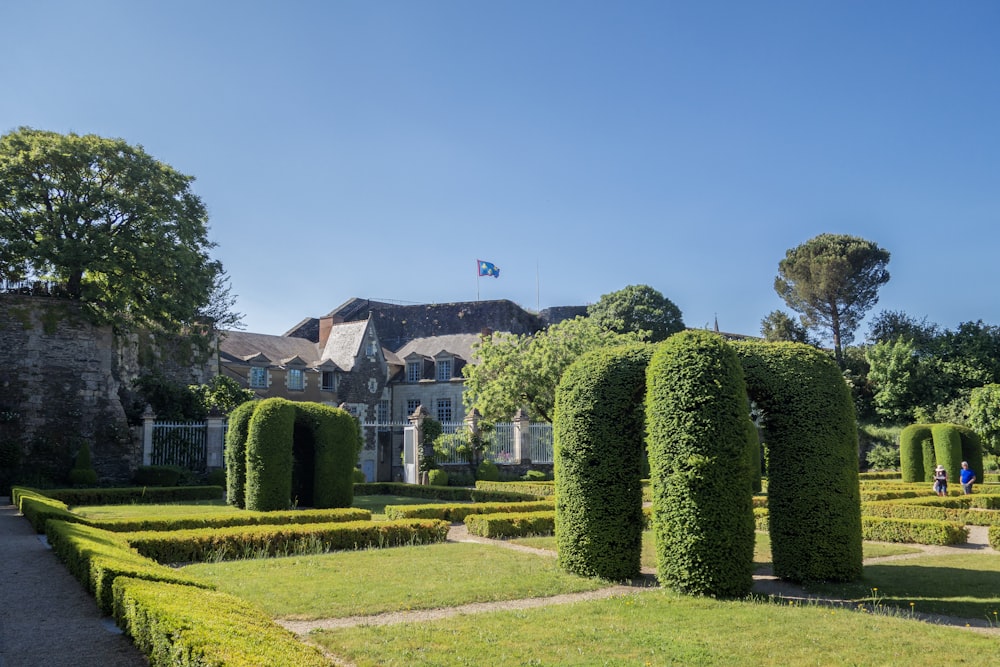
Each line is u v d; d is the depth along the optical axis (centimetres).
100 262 2877
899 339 4725
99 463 2941
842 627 778
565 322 3478
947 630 771
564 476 1119
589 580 1047
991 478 3691
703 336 1009
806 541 1052
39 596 862
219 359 3972
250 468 1984
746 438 979
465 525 1806
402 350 5281
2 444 2694
